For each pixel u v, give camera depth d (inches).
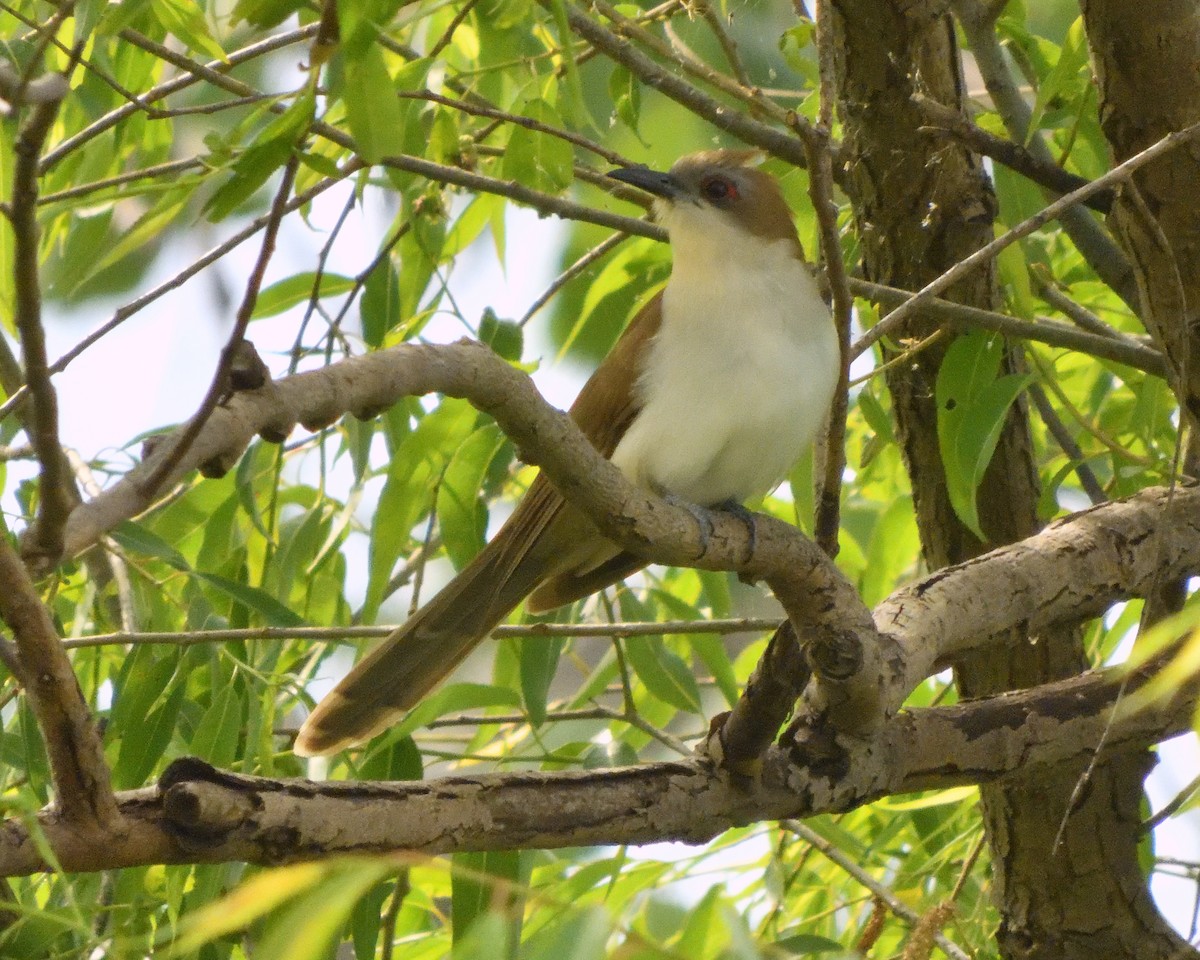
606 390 336.2
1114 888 315.3
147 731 282.0
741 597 575.2
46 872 186.1
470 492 326.0
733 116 334.0
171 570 347.3
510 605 333.7
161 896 267.6
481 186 317.4
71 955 232.4
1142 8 253.4
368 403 179.0
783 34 343.3
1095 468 426.6
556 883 304.5
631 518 217.2
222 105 281.0
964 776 248.8
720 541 221.0
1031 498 333.1
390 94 170.1
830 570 227.0
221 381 151.0
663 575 414.3
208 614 302.7
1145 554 281.1
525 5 300.0
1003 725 250.5
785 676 219.6
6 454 285.7
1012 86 322.3
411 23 188.9
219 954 253.9
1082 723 252.1
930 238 325.4
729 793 226.7
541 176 345.4
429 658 310.3
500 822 205.9
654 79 326.6
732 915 129.3
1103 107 267.7
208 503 362.0
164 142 384.5
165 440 155.4
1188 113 258.2
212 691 292.5
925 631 254.1
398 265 401.4
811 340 323.9
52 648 156.6
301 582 352.8
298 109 165.8
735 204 332.5
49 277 440.1
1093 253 324.5
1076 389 412.8
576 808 213.2
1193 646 148.4
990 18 315.3
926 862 324.2
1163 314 273.0
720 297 324.5
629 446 328.2
